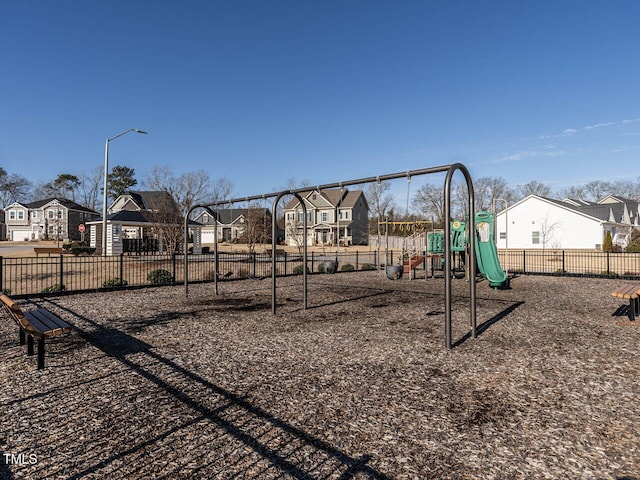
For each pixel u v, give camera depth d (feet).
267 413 9.68
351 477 7.05
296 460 7.61
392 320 20.92
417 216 179.42
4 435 8.56
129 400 10.45
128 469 7.31
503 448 8.05
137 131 62.95
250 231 98.32
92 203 191.31
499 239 115.96
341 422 9.21
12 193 200.95
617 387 11.41
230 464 7.48
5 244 126.82
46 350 15.11
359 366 13.32
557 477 7.03
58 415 9.54
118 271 49.06
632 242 93.76
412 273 50.88
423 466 7.40
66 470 7.27
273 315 22.15
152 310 23.72
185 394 10.87
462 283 40.01
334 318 21.40
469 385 11.59
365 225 153.28
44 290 31.01
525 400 10.50
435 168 16.78
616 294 19.36
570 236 103.19
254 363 13.61
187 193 80.33
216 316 21.86
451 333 16.52
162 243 76.33
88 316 21.77
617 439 8.41
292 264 60.39
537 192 207.51
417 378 12.17
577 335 17.70
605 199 155.53
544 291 33.58
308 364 13.51
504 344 16.15
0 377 12.14
